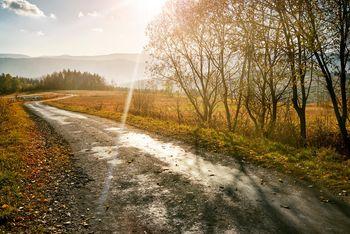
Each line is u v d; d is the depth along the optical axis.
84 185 9.77
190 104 25.89
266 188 8.46
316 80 15.03
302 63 14.46
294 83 15.86
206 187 8.84
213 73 22.52
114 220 7.04
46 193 9.09
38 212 7.62
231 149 13.23
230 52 19.95
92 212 7.57
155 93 33.91
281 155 11.80
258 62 17.19
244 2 15.68
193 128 20.11
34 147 16.75
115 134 20.34
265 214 6.84
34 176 10.85
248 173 9.91
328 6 13.13
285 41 15.35
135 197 8.41
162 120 27.22
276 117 19.14
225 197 7.98
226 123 22.34
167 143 15.95
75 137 20.03
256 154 12.12
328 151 12.43
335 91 15.28
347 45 13.48
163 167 11.27
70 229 6.70
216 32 20.36
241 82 19.11
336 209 6.91
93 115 37.25
